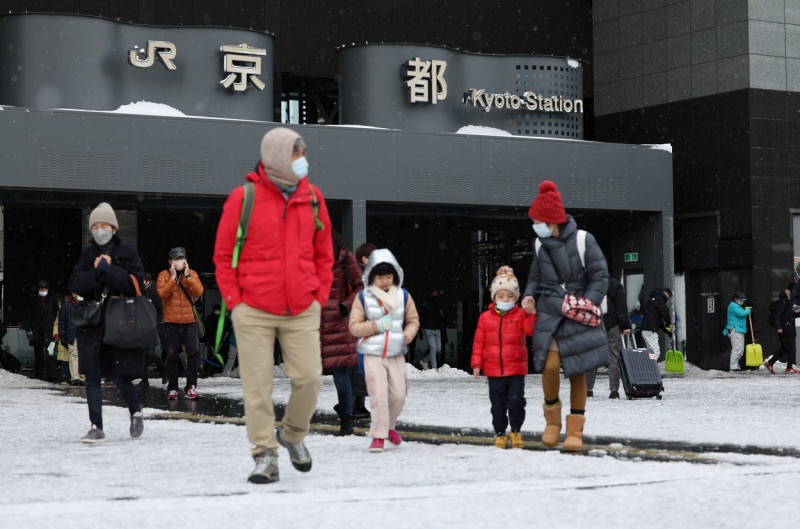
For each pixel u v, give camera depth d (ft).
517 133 88.69
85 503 19.67
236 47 80.89
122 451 29.09
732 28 93.15
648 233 91.50
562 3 103.71
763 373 85.35
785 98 93.20
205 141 75.77
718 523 17.97
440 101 85.92
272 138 22.43
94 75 77.25
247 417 22.53
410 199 81.05
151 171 74.43
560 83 89.76
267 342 22.57
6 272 91.61
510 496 20.33
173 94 79.61
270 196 22.54
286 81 95.14
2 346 91.09
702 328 95.14
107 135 73.41
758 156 92.02
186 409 46.98
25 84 76.33
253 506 19.16
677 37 96.84
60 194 75.61
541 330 29.25
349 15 96.48
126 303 31.30
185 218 94.43
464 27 100.32
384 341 29.53
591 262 29.19
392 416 30.14
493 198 83.66
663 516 18.51
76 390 64.44
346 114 85.92
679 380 71.10
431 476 23.27
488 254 98.22
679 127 96.48
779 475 23.15
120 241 31.53
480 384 66.18
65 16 76.79
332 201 80.43
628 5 100.48
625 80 100.73
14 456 28.04
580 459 26.50
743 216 92.07
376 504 19.40
